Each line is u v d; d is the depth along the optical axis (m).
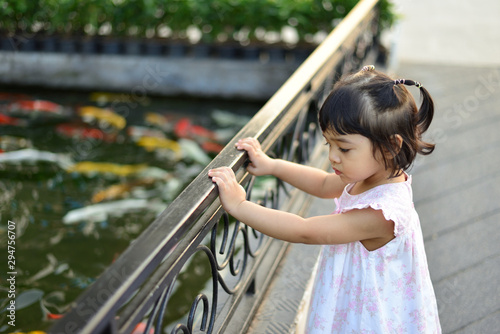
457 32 6.18
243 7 5.32
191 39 5.77
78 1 5.45
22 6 5.43
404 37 5.99
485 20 6.65
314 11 5.25
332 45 2.47
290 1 5.26
